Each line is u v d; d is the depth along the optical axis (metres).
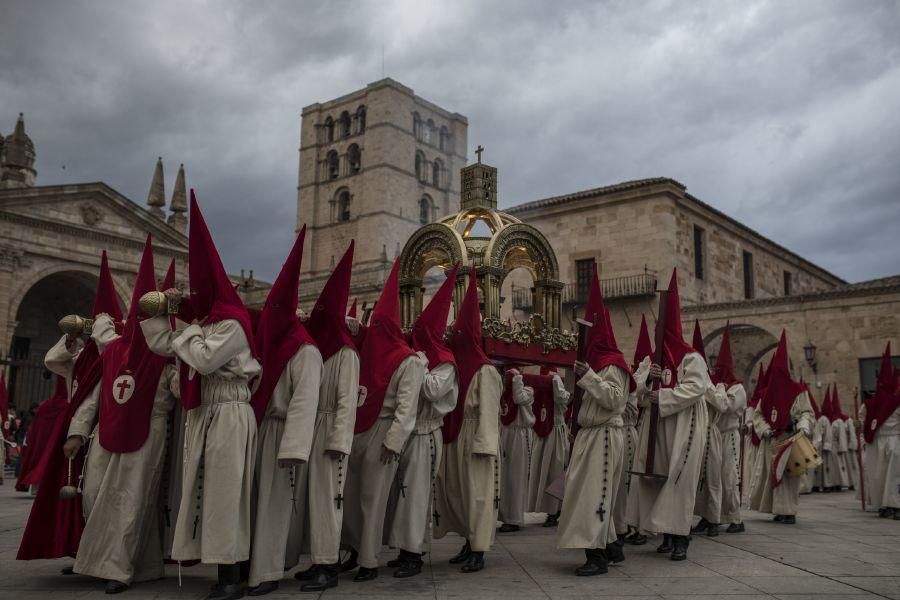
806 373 27.50
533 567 6.59
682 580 6.01
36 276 37.31
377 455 6.07
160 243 42.38
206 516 5.06
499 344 8.92
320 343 5.95
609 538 6.49
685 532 7.01
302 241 5.75
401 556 6.54
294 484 5.61
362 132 68.81
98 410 6.07
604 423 6.52
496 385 6.85
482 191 10.18
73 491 5.62
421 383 6.19
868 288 26.55
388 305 6.53
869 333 26.52
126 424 5.61
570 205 34.00
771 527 9.88
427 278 33.34
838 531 9.41
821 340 27.45
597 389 6.31
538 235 9.91
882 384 11.59
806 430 10.23
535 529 9.32
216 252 5.43
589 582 5.91
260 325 5.67
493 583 5.84
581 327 6.54
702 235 34.66
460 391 6.91
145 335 5.34
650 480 7.42
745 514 11.87
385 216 64.88
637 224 32.31
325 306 5.98
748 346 32.81
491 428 6.59
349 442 5.66
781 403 10.52
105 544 5.45
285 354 5.56
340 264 5.97
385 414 6.15
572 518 6.30
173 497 5.92
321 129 72.00
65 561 6.70
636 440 8.11
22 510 11.25
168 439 5.93
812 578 6.12
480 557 6.44
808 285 45.19
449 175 74.56
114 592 5.34
